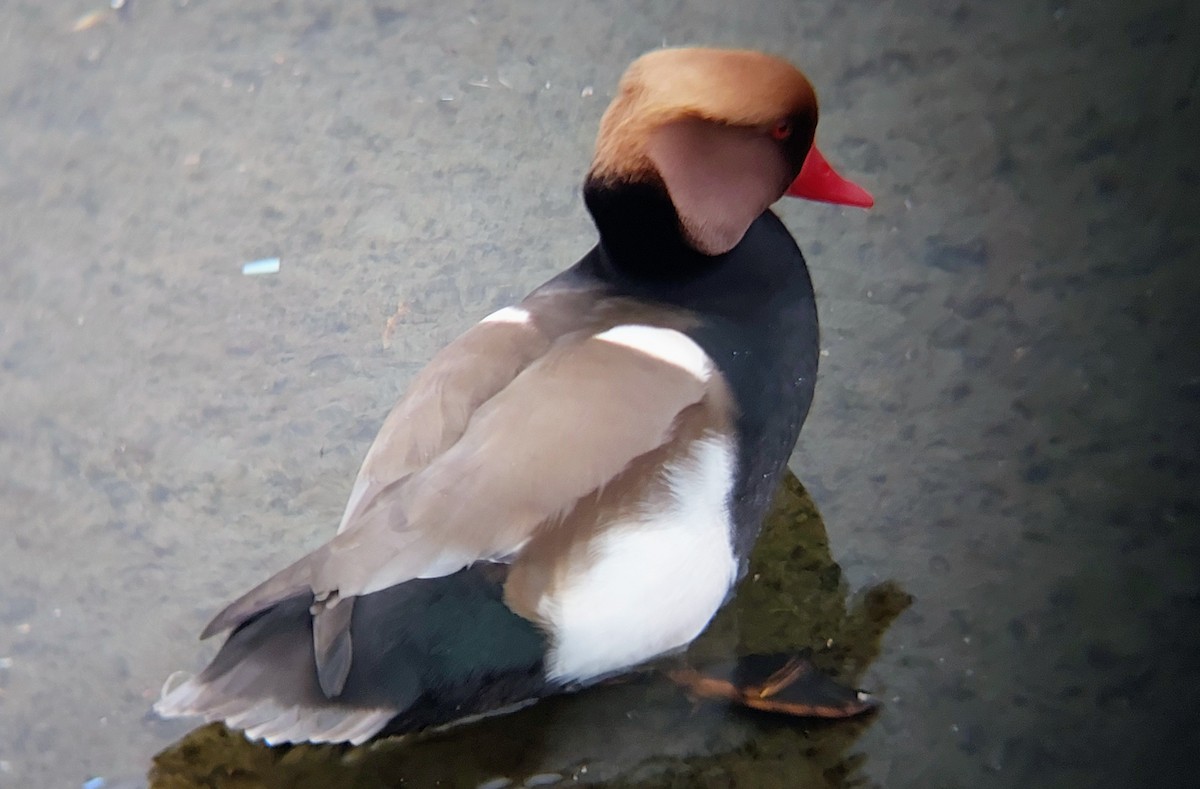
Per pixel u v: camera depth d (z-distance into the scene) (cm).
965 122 603
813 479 486
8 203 633
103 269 598
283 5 724
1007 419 492
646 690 431
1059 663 421
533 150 627
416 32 696
